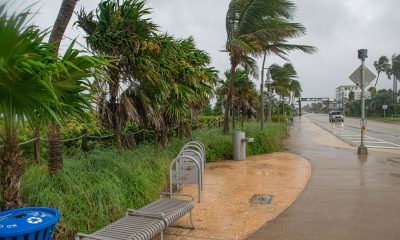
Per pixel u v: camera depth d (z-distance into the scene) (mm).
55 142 5203
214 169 10227
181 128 11609
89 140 9117
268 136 14773
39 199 4457
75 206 4668
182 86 9750
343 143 19203
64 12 4973
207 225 5344
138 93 8164
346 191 7426
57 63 3131
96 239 3623
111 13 7402
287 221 5504
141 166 6949
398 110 78750
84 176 5312
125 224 4117
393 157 12789
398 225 5301
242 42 13273
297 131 32000
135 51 7266
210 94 11695
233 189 7672
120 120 7805
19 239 2938
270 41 15367
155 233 4023
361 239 4773
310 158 12555
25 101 3223
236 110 20672
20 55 3115
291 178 8867
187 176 6266
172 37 9000
